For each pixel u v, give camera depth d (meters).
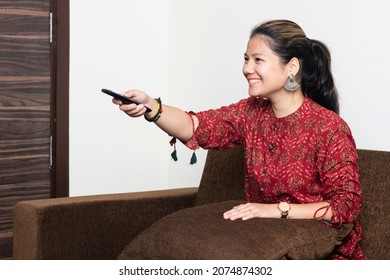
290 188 1.78
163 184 3.55
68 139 3.28
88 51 3.29
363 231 1.82
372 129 2.39
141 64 3.43
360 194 1.71
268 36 1.77
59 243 1.93
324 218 1.65
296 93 1.81
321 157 1.74
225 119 1.93
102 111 3.36
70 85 3.26
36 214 1.89
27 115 3.18
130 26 3.39
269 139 1.83
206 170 2.24
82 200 1.99
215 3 3.13
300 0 2.66
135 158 3.47
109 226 2.03
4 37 3.10
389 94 2.32
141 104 1.76
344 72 2.48
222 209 1.71
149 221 2.12
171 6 3.44
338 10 2.50
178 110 1.89
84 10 3.27
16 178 3.18
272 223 1.58
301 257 1.55
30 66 3.17
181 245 1.57
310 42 1.84
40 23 3.18
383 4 2.33
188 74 3.33
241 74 2.98
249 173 1.87
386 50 2.33
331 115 1.76
